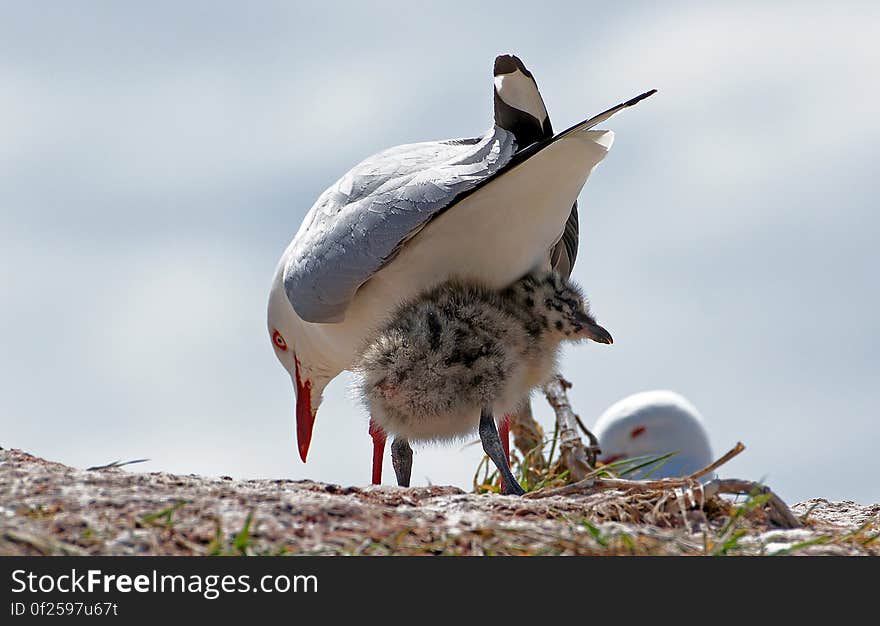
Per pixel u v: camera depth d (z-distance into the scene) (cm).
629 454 1691
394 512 880
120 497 844
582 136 1198
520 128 1212
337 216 1298
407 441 1308
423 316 1205
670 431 1691
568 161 1205
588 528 848
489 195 1215
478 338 1193
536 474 1455
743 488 1029
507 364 1200
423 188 1223
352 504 876
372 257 1245
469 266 1262
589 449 1509
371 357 1215
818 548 872
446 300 1221
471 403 1195
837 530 1028
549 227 1271
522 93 1203
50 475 906
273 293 1573
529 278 1280
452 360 1182
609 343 1245
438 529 849
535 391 1348
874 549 919
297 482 1005
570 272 1531
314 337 1504
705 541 852
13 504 816
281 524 821
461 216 1230
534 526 872
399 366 1194
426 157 1317
